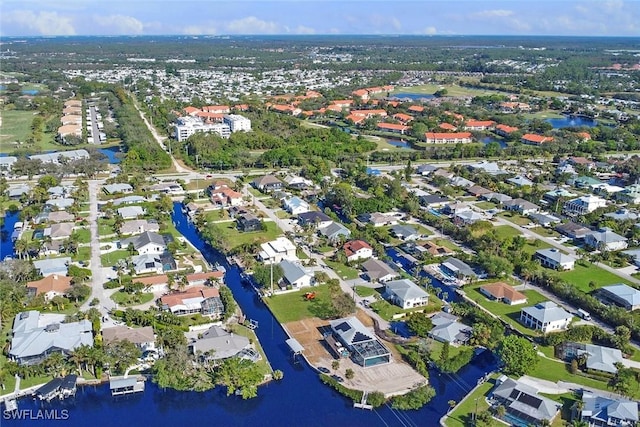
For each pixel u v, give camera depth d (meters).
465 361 131.25
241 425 112.81
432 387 122.75
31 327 136.00
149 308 151.25
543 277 170.88
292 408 117.44
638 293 158.25
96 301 152.00
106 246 191.50
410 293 157.75
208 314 149.50
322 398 120.50
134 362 126.25
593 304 153.50
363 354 129.25
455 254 190.25
